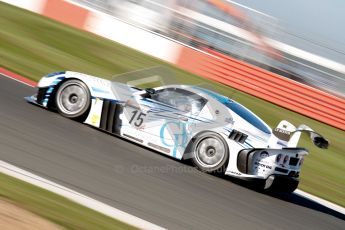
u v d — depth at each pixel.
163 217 9.55
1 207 7.61
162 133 13.73
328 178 18.59
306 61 31.88
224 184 13.00
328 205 14.52
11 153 10.52
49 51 25.36
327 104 27.94
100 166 11.42
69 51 26.42
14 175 9.33
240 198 12.24
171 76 14.90
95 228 8.05
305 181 16.92
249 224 10.61
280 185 13.46
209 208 10.82
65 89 14.52
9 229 6.91
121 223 8.61
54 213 8.12
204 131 13.39
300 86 28.20
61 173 10.27
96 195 9.65
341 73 31.27
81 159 11.50
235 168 13.13
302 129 13.54
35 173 9.81
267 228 10.70
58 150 11.62
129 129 14.01
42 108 14.83
